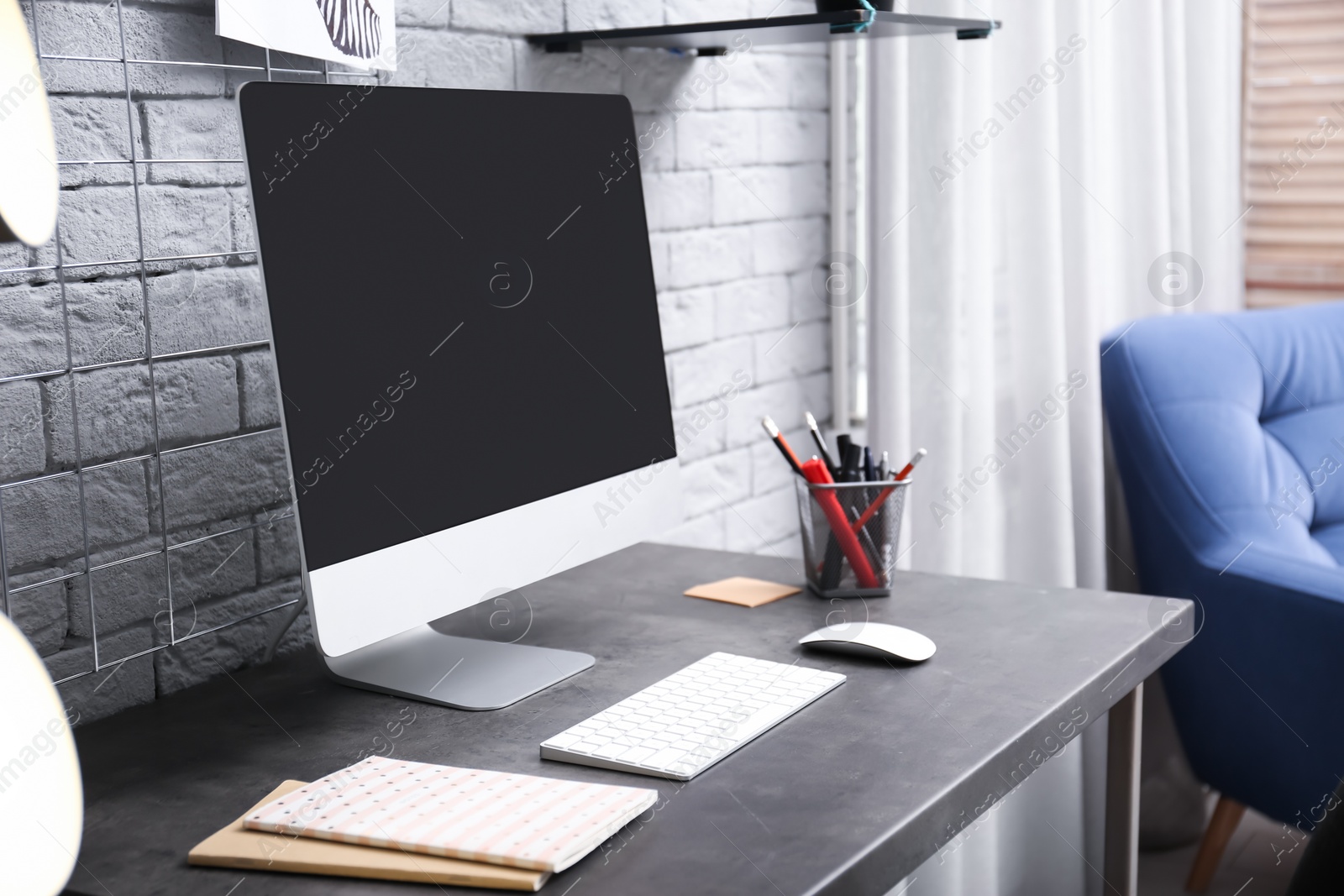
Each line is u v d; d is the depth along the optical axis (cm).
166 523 103
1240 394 190
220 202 107
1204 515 180
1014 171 192
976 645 107
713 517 184
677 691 94
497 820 72
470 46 134
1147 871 199
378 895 67
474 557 100
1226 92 218
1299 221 239
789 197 198
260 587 113
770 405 197
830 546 122
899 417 191
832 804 76
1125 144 206
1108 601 121
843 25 132
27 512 92
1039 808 188
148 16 99
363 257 93
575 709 94
